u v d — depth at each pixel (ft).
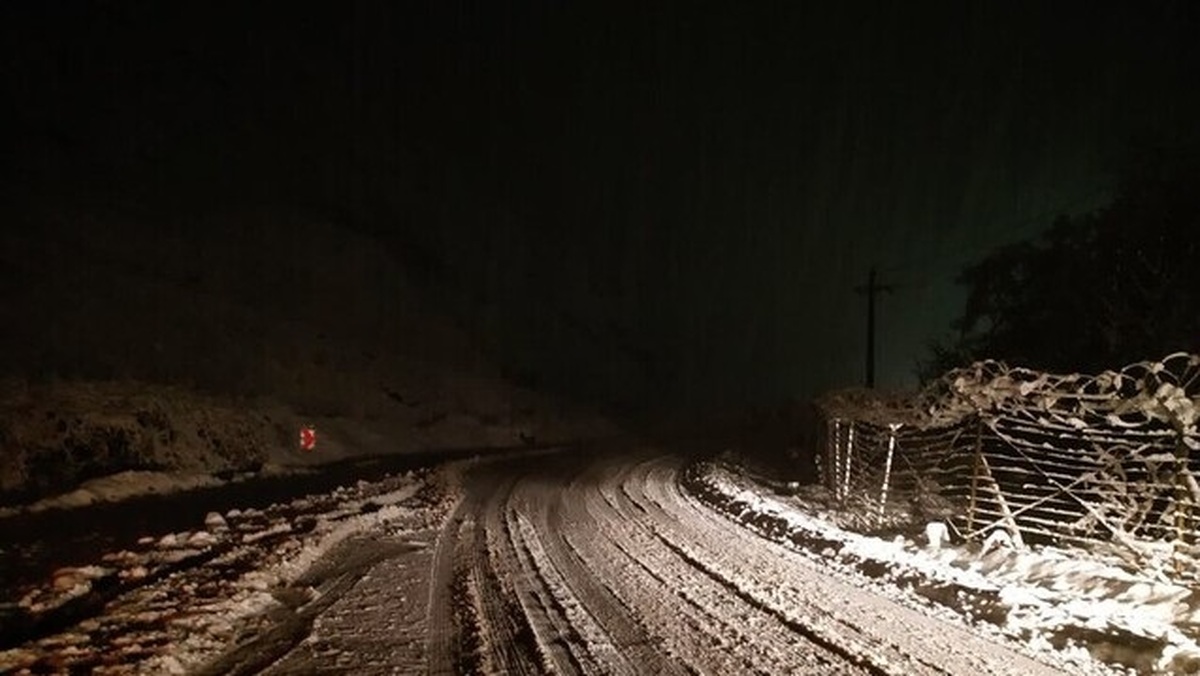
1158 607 30.78
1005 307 81.97
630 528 52.75
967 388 44.73
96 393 77.51
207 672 25.66
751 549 45.83
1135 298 67.21
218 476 79.61
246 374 120.57
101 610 32.12
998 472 54.44
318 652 27.53
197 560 41.60
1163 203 68.44
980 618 31.37
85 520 54.75
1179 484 34.63
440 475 81.76
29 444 68.03
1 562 41.68
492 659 26.53
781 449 122.11
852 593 35.45
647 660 26.45
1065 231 77.66
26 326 106.93
